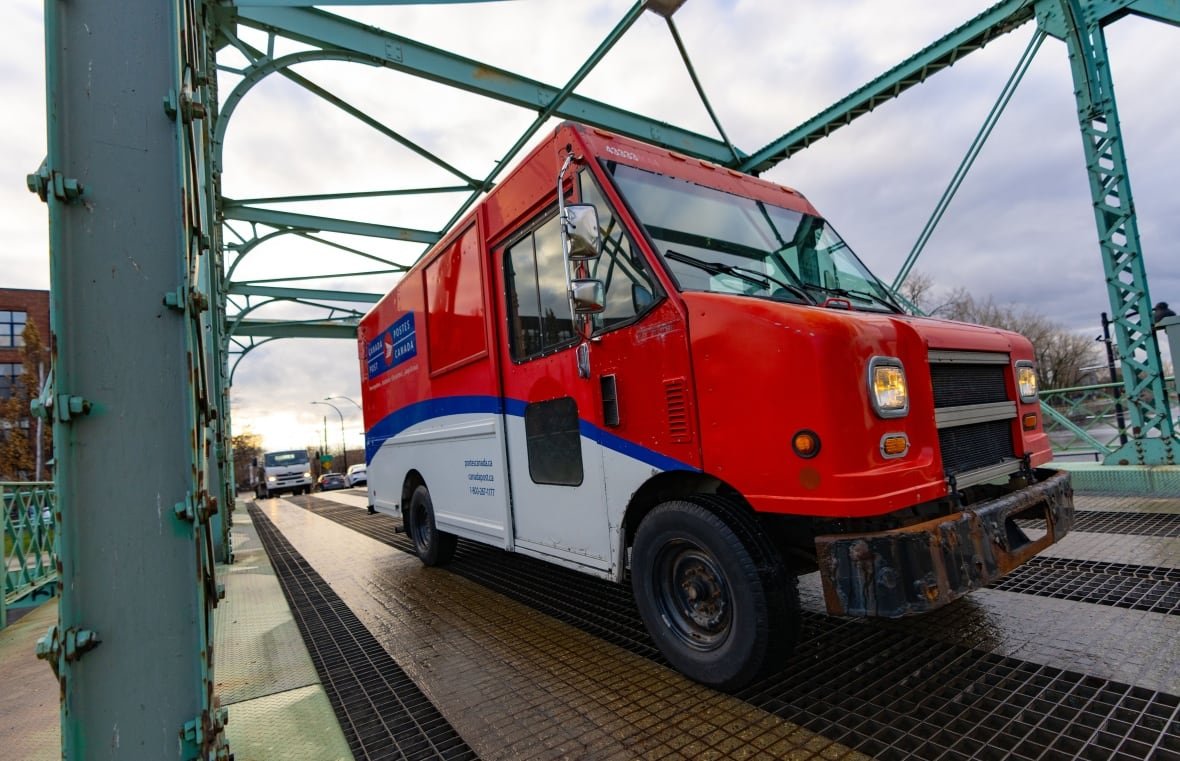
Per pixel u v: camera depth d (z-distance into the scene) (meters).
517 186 4.27
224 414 8.81
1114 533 4.98
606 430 3.47
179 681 1.46
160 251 1.52
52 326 1.39
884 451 2.53
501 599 4.89
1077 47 6.99
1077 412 8.12
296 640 4.19
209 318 6.59
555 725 2.70
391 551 7.66
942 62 7.95
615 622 4.09
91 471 1.41
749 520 2.82
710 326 2.89
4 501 5.34
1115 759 2.11
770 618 2.63
